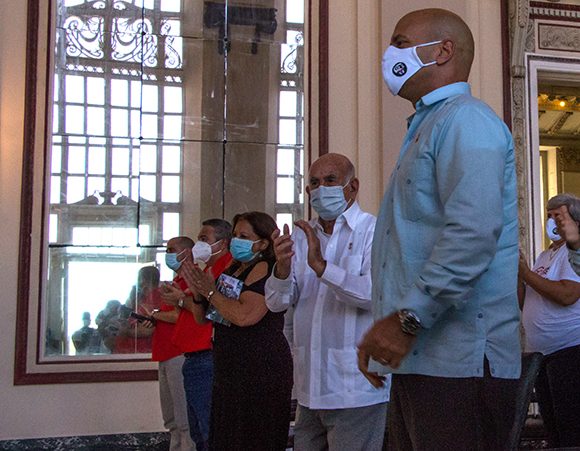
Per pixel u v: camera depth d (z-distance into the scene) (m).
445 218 1.89
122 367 5.58
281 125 6.12
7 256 5.48
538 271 4.18
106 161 5.82
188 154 5.99
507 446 1.97
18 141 5.58
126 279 5.76
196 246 4.28
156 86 5.99
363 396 3.04
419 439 2.00
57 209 5.66
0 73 5.57
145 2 6.03
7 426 5.35
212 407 3.42
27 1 5.67
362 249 3.16
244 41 6.16
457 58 2.17
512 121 6.33
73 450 5.39
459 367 1.94
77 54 5.84
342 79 6.15
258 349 3.28
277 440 3.28
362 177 6.05
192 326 4.30
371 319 3.10
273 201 6.06
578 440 3.79
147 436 5.51
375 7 6.23
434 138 2.01
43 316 5.51
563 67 6.48
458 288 1.83
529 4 6.41
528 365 2.28
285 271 3.14
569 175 10.15
